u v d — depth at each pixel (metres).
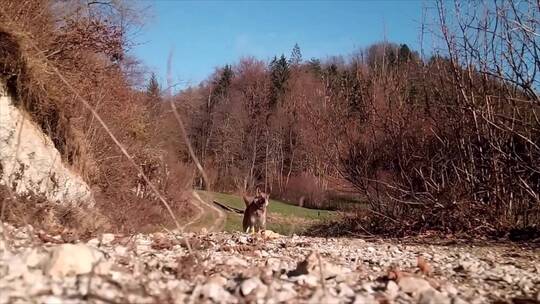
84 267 3.28
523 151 10.45
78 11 12.97
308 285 3.51
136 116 17.77
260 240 8.24
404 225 11.57
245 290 3.15
